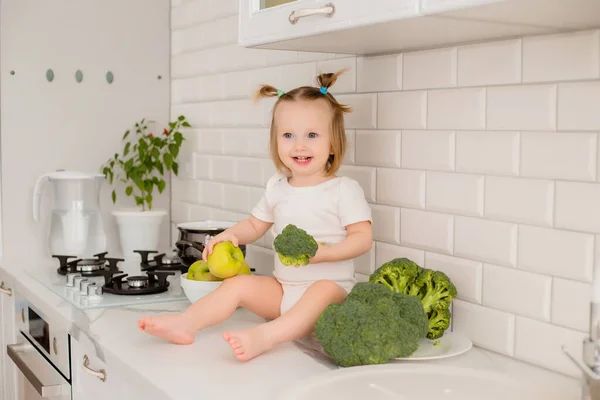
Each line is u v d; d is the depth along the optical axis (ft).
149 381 4.23
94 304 6.14
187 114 9.11
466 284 5.12
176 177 9.43
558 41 4.35
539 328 4.60
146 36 9.23
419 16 3.88
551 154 4.44
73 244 7.99
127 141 9.20
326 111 5.41
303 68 6.79
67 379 5.87
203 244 7.23
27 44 8.48
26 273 7.49
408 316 4.57
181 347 4.91
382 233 5.88
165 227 9.53
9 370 7.77
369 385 4.12
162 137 9.39
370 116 5.93
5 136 8.45
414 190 5.54
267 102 7.41
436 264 5.38
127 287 6.68
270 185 5.80
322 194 5.44
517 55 4.62
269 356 4.71
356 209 5.33
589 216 4.25
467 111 5.02
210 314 5.10
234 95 8.02
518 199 4.69
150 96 9.31
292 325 4.78
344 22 4.39
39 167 8.68
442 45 5.15
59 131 8.76
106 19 8.95
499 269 4.86
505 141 4.75
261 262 7.63
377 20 4.13
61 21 8.66
